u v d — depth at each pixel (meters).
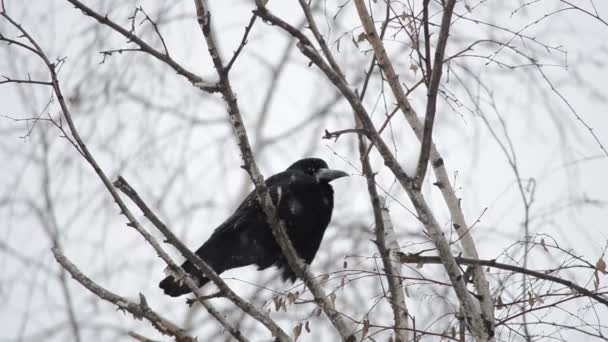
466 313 8.57
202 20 8.96
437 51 8.02
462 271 9.02
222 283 8.98
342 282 9.07
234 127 9.66
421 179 8.30
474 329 8.56
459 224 9.41
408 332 9.30
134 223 8.93
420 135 9.17
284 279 13.57
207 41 9.05
